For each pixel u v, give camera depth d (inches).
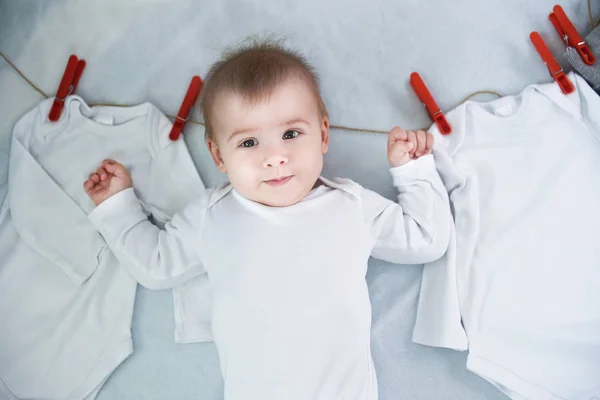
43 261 49.9
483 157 49.9
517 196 49.1
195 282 50.1
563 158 48.9
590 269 47.5
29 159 49.3
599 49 50.2
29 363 48.6
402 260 48.1
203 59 53.3
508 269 48.3
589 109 49.4
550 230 48.3
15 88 52.7
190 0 53.6
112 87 53.1
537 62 52.9
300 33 53.4
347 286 42.2
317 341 41.3
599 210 48.0
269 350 41.3
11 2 53.5
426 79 53.1
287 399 41.1
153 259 46.4
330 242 42.1
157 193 51.1
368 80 53.1
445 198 47.3
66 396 48.4
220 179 52.1
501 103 50.4
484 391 48.8
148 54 53.5
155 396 49.4
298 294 41.4
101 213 47.5
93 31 53.5
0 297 49.0
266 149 39.6
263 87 39.5
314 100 41.5
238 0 53.5
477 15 53.4
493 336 47.7
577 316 47.1
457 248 49.3
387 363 49.5
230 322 42.1
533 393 46.9
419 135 46.8
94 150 51.1
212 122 41.5
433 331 48.3
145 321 50.4
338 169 52.0
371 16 53.5
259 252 41.8
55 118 50.5
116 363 49.1
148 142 50.9
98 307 49.6
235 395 42.4
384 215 45.0
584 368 46.6
